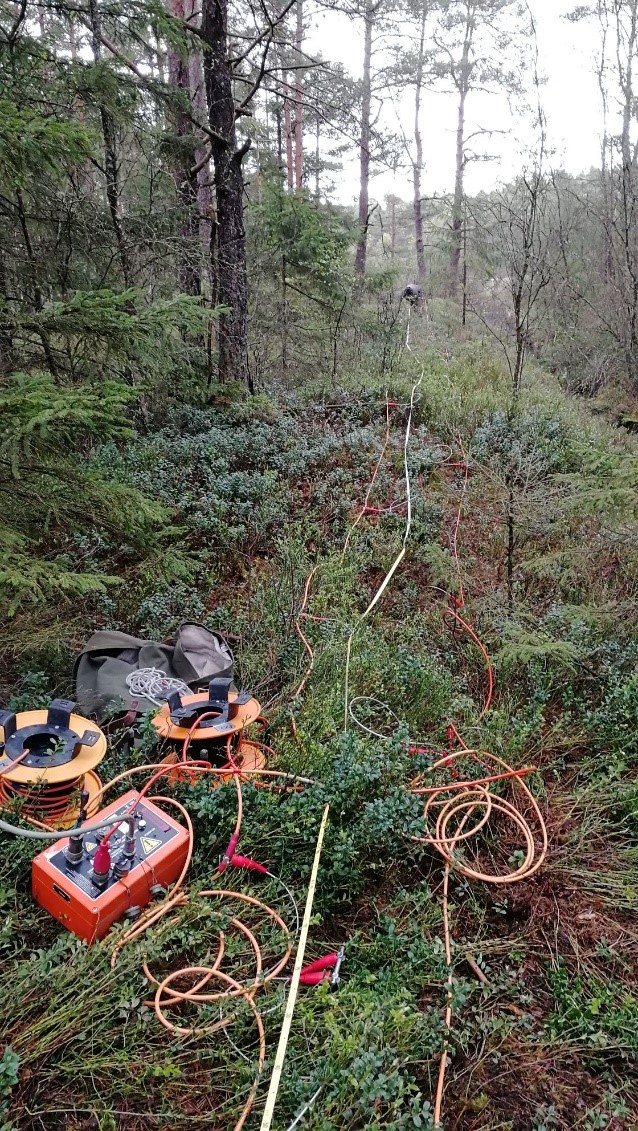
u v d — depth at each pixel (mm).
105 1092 2227
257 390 9102
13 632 4266
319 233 10578
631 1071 2566
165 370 6121
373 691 4250
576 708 4492
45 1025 2229
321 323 11297
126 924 2574
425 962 2754
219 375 8820
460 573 5449
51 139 3615
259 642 4680
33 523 3975
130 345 4266
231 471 6793
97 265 7770
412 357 11297
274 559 5652
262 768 3502
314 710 3857
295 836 3104
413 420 8492
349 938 2885
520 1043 2617
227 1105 2219
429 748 3988
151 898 2781
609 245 12148
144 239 7996
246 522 6035
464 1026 2625
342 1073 2135
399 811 3244
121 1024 2418
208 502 6004
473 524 6355
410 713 4176
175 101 8312
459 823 3533
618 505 4918
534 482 5746
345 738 3438
